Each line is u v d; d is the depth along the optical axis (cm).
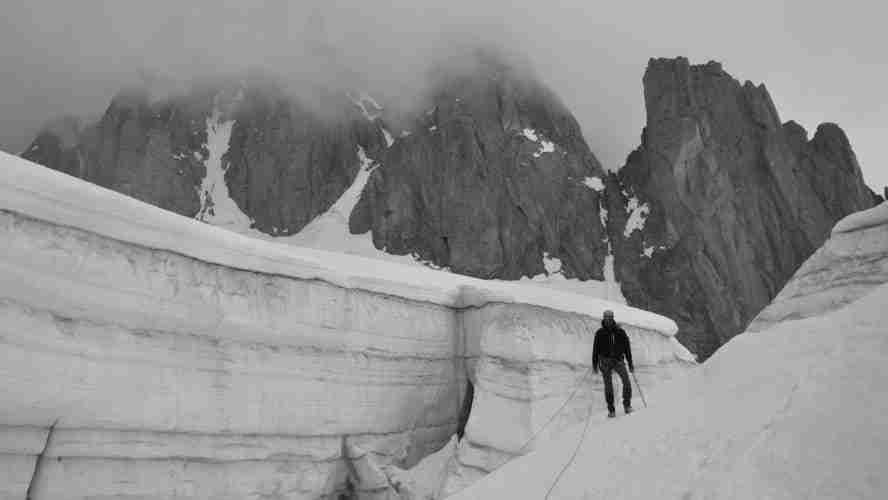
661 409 837
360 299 1986
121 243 1372
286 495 1659
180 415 1434
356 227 7731
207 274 1561
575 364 2167
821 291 2214
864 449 502
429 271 2425
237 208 8300
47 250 1222
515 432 1912
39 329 1203
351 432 1861
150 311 1405
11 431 1159
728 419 667
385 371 2014
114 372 1321
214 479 1501
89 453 1274
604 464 777
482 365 2098
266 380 1650
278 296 1725
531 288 2405
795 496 499
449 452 2059
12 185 1179
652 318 2662
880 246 2103
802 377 639
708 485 576
